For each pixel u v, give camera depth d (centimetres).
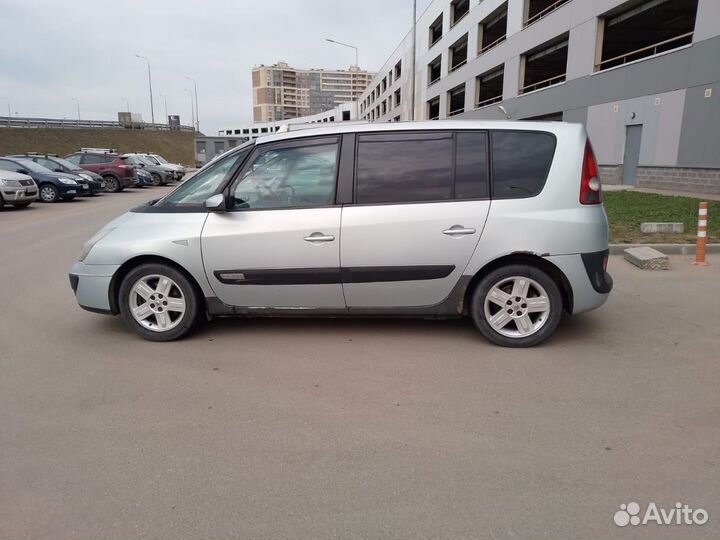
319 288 432
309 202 430
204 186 452
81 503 245
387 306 436
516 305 425
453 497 247
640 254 725
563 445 287
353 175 428
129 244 439
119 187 2302
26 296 602
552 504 241
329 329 478
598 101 2056
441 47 4000
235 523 232
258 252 429
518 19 2688
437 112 4603
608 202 1355
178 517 236
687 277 661
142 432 306
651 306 539
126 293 447
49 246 934
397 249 419
